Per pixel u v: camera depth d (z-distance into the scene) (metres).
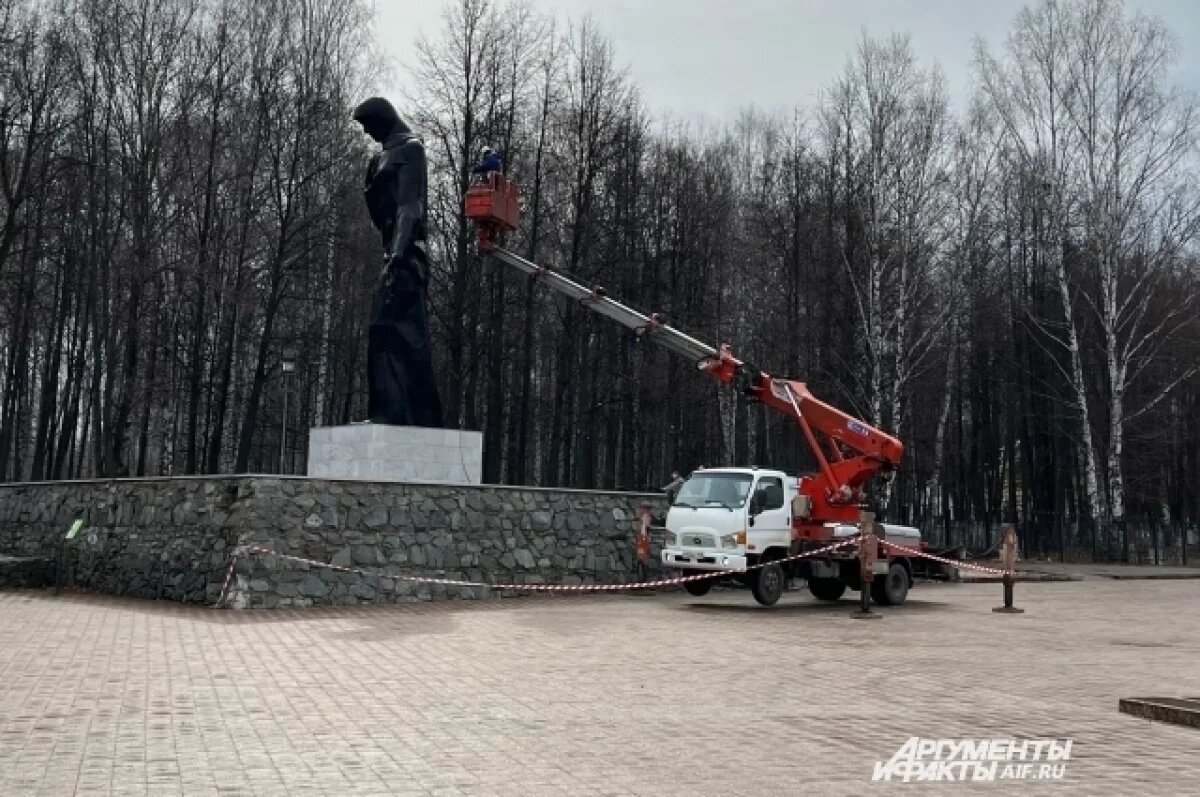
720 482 18.97
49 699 8.81
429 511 18.86
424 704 8.91
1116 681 10.73
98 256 36.12
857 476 19.56
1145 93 37.38
